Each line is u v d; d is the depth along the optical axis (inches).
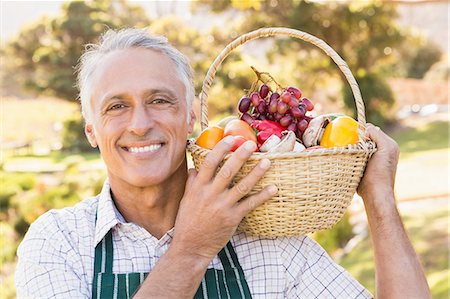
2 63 935.7
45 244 54.5
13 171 622.8
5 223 284.7
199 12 624.4
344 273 60.6
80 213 57.5
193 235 50.1
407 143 635.5
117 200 57.6
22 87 876.0
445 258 227.3
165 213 57.6
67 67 864.3
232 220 49.9
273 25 615.8
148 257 55.7
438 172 452.8
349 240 266.8
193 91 57.4
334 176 50.7
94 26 832.3
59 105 954.7
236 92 566.6
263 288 57.8
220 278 56.5
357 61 650.2
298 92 58.6
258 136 53.3
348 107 655.8
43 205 297.4
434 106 844.6
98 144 54.9
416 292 55.6
